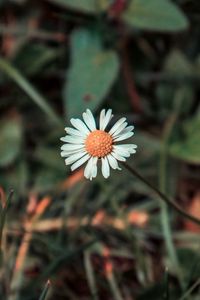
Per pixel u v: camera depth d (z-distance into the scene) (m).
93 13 0.43
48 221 0.41
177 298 0.38
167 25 0.42
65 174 0.43
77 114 0.41
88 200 0.42
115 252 0.40
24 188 0.43
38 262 0.40
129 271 0.40
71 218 0.41
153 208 0.42
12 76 0.42
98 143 0.31
